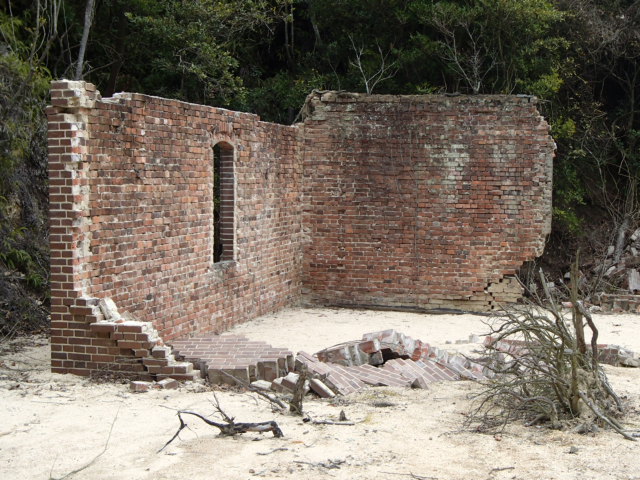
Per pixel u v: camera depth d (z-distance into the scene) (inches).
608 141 768.9
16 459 212.8
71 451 220.1
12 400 276.2
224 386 307.3
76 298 319.0
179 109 403.2
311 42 888.9
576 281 271.6
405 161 580.4
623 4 778.8
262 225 522.6
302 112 593.9
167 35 702.5
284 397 291.0
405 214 582.9
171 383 303.4
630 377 344.2
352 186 587.5
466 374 340.2
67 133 313.7
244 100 759.7
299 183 586.6
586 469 209.8
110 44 753.6
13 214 468.8
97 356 319.3
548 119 743.7
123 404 274.4
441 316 564.7
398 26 767.1
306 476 200.5
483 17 708.0
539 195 572.7
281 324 503.8
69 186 315.0
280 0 780.0
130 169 357.4
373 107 581.0
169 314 399.5
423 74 769.6
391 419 261.9
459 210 578.6
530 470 208.5
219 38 784.9
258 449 223.1
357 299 591.8
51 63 722.2
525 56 724.0
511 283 578.2
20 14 669.3
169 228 397.4
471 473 205.6
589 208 781.3
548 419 262.1
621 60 800.3
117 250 349.4
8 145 451.8
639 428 252.8
